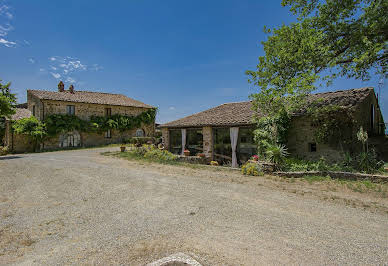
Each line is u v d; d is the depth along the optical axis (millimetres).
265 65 9828
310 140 9438
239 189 5824
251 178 7207
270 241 3016
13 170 9148
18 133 19781
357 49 8281
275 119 9445
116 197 5211
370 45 7453
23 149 20328
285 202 4707
